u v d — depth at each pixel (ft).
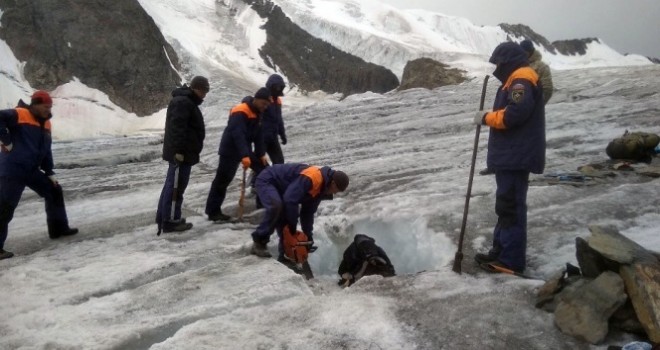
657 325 10.05
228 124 19.62
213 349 10.53
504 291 12.73
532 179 21.65
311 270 17.30
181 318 11.97
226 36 231.71
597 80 51.34
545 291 11.98
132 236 19.16
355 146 37.32
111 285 14.25
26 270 15.03
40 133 17.42
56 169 40.98
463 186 22.20
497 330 11.12
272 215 15.26
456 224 17.67
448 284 13.24
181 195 19.24
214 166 36.01
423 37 288.71
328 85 220.84
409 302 12.37
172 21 225.15
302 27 240.94
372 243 15.81
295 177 15.75
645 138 23.08
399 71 217.77
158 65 149.07
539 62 15.35
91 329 11.68
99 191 29.66
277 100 23.15
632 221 16.71
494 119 13.05
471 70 93.04
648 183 19.77
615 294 10.73
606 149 24.35
